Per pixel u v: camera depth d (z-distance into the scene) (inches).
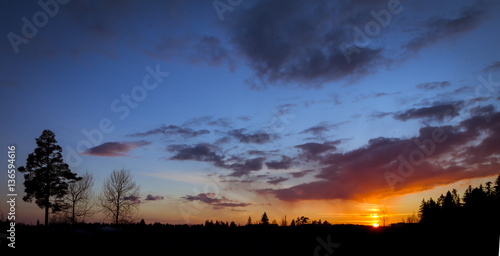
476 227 1263.5
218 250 1234.6
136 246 1275.8
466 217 1405.0
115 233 1492.4
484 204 1485.0
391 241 1233.4
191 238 1552.7
